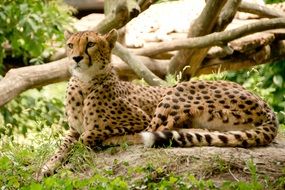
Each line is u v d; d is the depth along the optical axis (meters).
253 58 18.88
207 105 10.67
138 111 10.93
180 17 19.42
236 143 10.29
